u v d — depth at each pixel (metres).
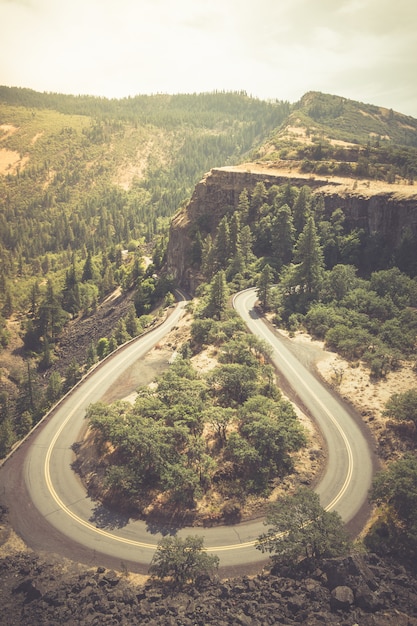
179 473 40.81
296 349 70.25
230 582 32.94
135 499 41.72
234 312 81.94
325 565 30.88
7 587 33.22
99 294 168.50
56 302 137.12
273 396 55.41
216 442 47.16
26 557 36.44
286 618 27.84
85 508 42.06
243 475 43.19
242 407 49.22
